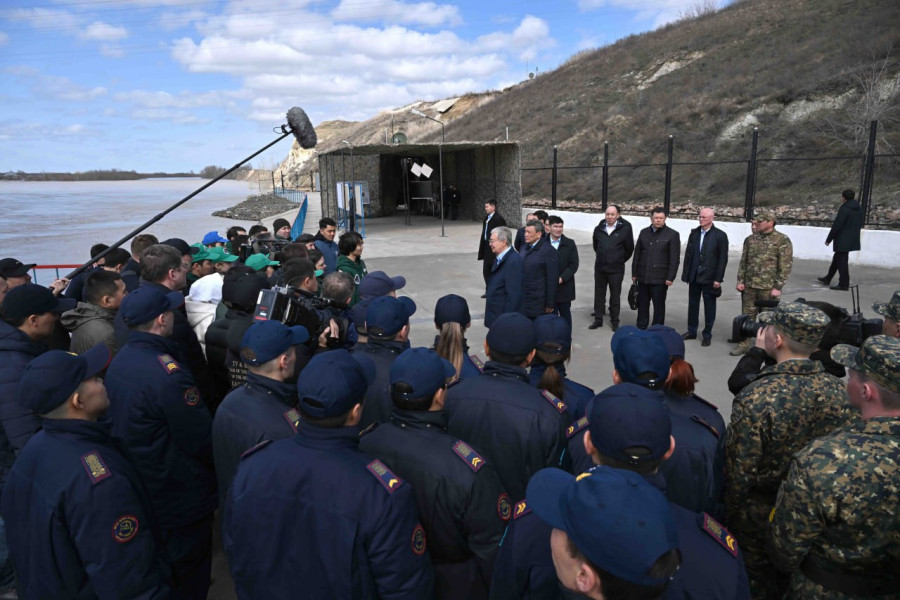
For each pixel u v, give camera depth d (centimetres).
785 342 247
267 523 185
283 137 435
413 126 5406
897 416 186
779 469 241
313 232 2130
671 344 257
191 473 282
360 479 180
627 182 2281
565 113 3231
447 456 204
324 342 344
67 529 195
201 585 297
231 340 318
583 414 285
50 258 1708
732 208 1758
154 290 288
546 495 133
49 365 201
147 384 266
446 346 319
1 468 298
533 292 670
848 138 1864
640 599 111
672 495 219
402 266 1298
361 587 177
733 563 153
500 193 2116
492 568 201
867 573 183
